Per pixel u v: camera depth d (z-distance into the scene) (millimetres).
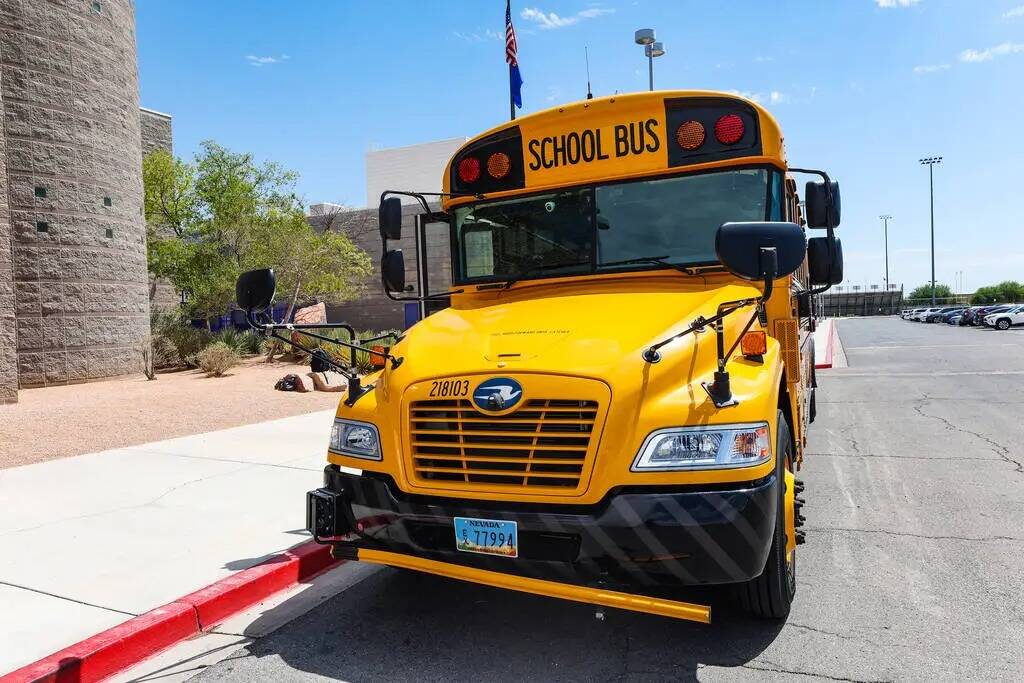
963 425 10320
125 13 18859
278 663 3768
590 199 4816
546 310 4273
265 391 15133
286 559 4973
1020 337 34938
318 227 37312
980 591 4387
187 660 3850
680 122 4629
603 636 3908
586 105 4777
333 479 3928
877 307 105062
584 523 3203
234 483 7195
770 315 4543
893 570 4762
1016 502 6285
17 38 16016
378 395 3922
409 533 3660
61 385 16672
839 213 4520
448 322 4449
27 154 16188
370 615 4336
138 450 8898
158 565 4922
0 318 12820
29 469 7852
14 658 3654
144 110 32250
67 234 16891
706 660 3598
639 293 4348
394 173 54844
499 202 5121
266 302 4051
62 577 4719
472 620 4195
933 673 3412
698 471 3184
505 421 3438
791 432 4719
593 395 3305
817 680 3375
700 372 3498
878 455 8398
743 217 4500
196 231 28875
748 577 3225
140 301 19141
